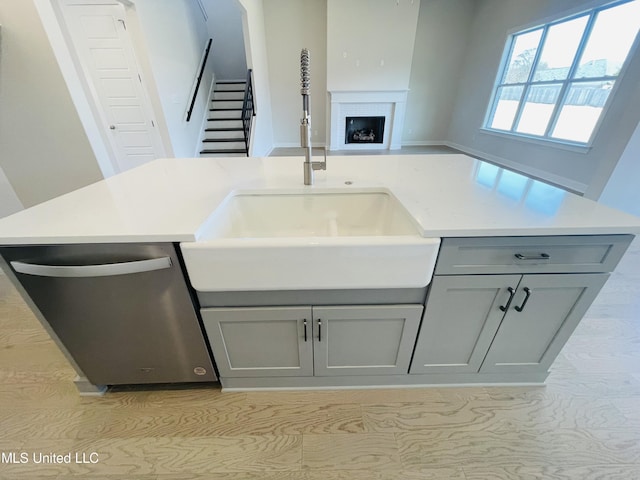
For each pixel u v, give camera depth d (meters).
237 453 1.05
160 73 3.54
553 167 4.09
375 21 5.47
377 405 1.20
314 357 1.14
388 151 6.51
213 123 5.26
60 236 0.81
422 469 1.00
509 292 0.95
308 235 1.28
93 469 1.01
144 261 0.85
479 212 0.91
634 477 0.97
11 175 2.44
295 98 6.54
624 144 2.54
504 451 1.04
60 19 3.14
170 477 0.99
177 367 1.16
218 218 1.02
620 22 3.14
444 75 6.36
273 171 1.45
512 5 4.74
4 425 1.14
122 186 1.22
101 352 1.10
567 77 3.84
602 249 0.87
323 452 1.05
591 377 1.30
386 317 1.01
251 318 1.00
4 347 1.48
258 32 5.17
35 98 2.19
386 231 1.18
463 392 1.25
